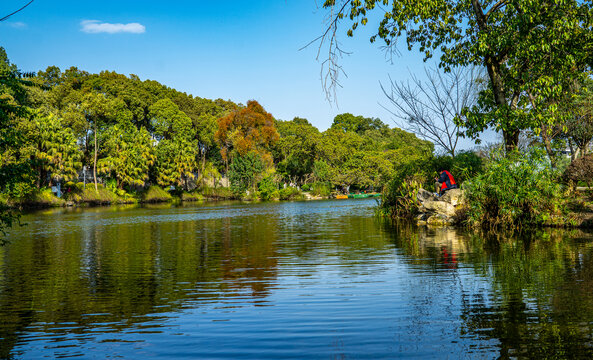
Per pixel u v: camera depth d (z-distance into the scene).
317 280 6.89
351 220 20.75
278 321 4.75
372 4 10.20
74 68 73.75
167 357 3.82
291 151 79.38
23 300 6.04
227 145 77.62
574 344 3.78
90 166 63.00
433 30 17.27
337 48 7.55
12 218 8.16
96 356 3.89
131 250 11.45
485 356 3.59
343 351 3.82
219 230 17.08
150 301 5.83
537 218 13.61
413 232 13.91
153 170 67.81
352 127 117.88
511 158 14.23
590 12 14.45
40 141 47.97
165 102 73.50
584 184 15.45
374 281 6.65
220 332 4.45
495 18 15.59
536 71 14.81
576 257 7.95
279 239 13.20
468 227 14.63
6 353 3.99
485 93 16.67
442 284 6.22
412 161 21.88
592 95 18.42
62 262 9.57
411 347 3.85
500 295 5.46
